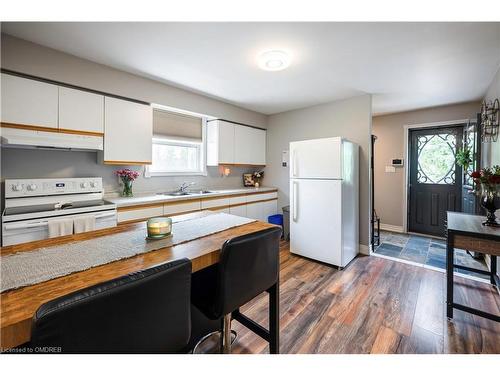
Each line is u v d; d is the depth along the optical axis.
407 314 1.90
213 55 2.16
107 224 2.22
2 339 0.58
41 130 2.00
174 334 0.81
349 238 2.96
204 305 1.17
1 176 2.08
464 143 3.53
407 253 3.31
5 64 1.87
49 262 0.94
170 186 3.40
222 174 4.11
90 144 2.27
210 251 1.08
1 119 1.83
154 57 2.22
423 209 4.25
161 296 0.75
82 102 2.23
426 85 2.89
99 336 0.62
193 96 3.22
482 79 2.71
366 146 3.23
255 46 2.00
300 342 1.60
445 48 2.02
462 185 3.73
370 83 2.83
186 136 3.51
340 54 2.13
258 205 3.97
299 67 2.40
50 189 2.18
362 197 3.28
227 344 1.43
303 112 3.94
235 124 3.87
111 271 0.87
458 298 2.12
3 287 0.74
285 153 4.23
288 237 3.86
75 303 0.57
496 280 2.25
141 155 2.69
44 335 0.54
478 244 1.73
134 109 2.62
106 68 2.40
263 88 3.03
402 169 4.33
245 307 2.01
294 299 2.14
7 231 1.76
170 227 1.30
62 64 2.13
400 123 4.32
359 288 2.32
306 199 3.04
